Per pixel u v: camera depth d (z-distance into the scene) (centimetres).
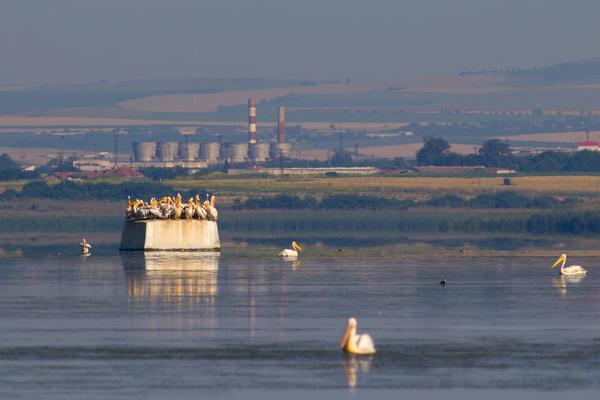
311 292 8569
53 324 6781
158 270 10550
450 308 7600
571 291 8712
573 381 5194
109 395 4909
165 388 5038
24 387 5047
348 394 4947
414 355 5762
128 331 6506
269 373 5338
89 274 10088
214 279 9606
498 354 5797
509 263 11912
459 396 4925
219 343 6097
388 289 8838
